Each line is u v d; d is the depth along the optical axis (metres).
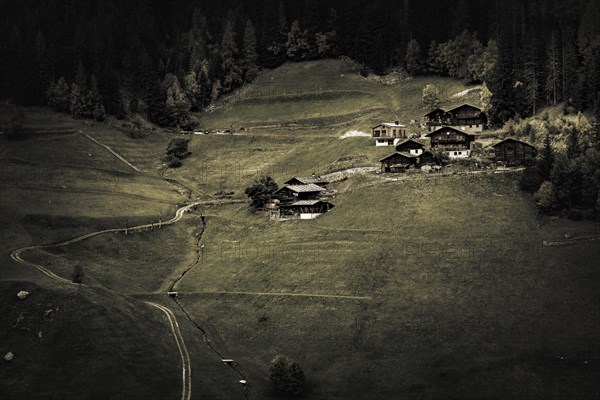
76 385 155.00
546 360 157.88
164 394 154.88
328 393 158.00
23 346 164.38
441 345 165.50
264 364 169.25
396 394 155.50
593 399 147.00
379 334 170.88
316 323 177.12
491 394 152.12
